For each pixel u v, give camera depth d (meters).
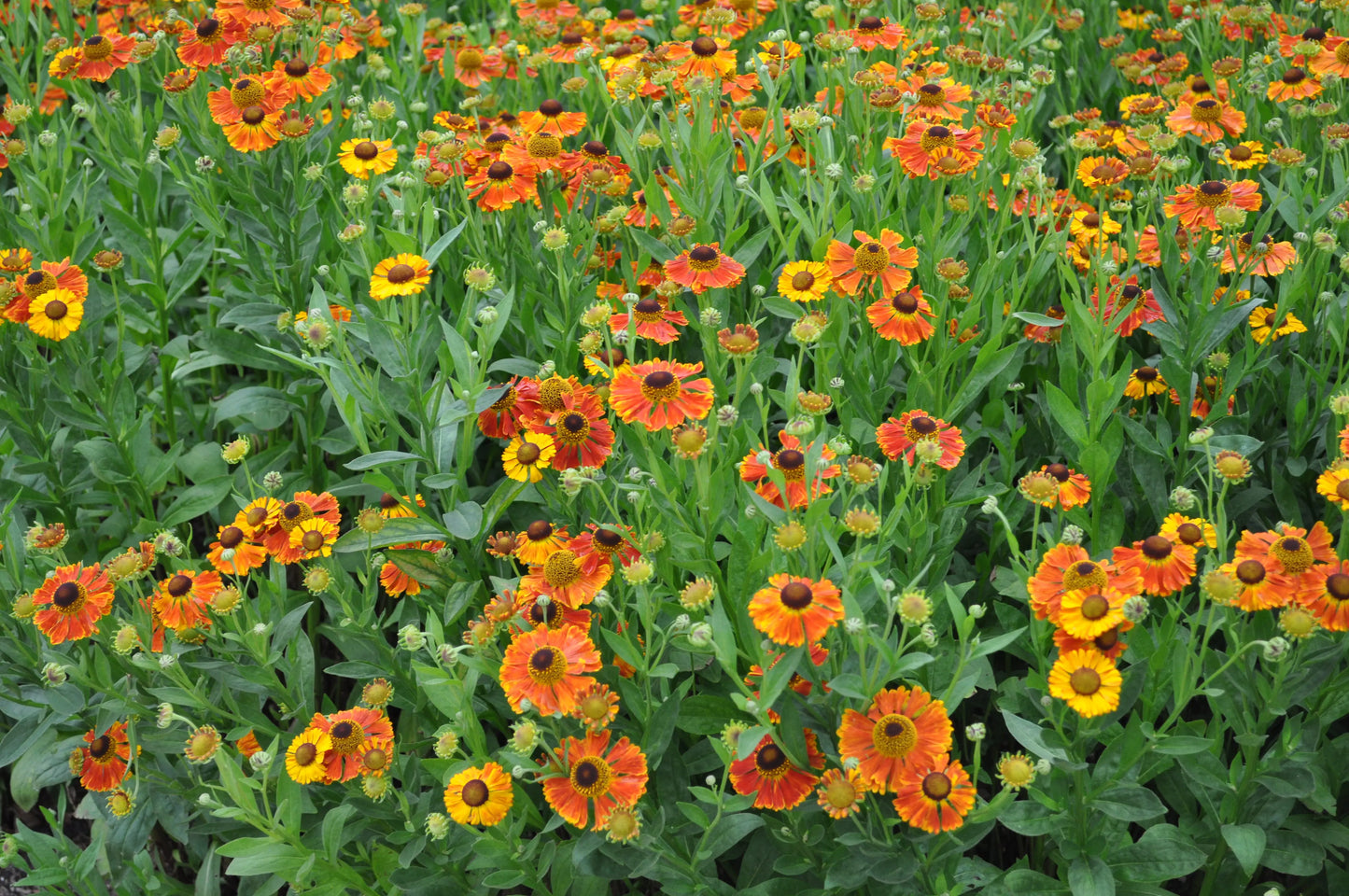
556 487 2.47
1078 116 3.62
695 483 2.25
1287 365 2.78
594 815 1.98
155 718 2.43
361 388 2.37
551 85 3.90
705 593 1.95
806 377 2.86
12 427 2.87
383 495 2.52
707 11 3.39
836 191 2.85
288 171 3.17
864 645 1.77
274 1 3.28
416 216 2.73
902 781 1.75
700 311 2.67
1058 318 2.70
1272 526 2.61
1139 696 1.91
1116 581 1.82
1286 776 1.95
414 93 3.92
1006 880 1.97
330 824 2.09
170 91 3.20
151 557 2.34
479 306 2.87
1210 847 2.12
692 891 2.00
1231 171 2.96
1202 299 2.51
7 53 3.84
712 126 3.11
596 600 2.03
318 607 3.06
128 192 3.43
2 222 3.30
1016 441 2.43
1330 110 3.14
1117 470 2.58
